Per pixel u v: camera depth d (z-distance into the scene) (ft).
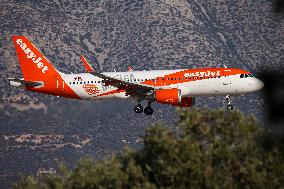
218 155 415.85
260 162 417.28
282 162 420.77
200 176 406.82
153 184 406.00
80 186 418.10
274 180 412.98
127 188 416.26
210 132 420.77
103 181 411.95
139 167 415.85
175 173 406.41
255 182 411.13
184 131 422.82
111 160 420.77
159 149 417.28
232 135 421.18
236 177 418.10
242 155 421.59
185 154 411.95
